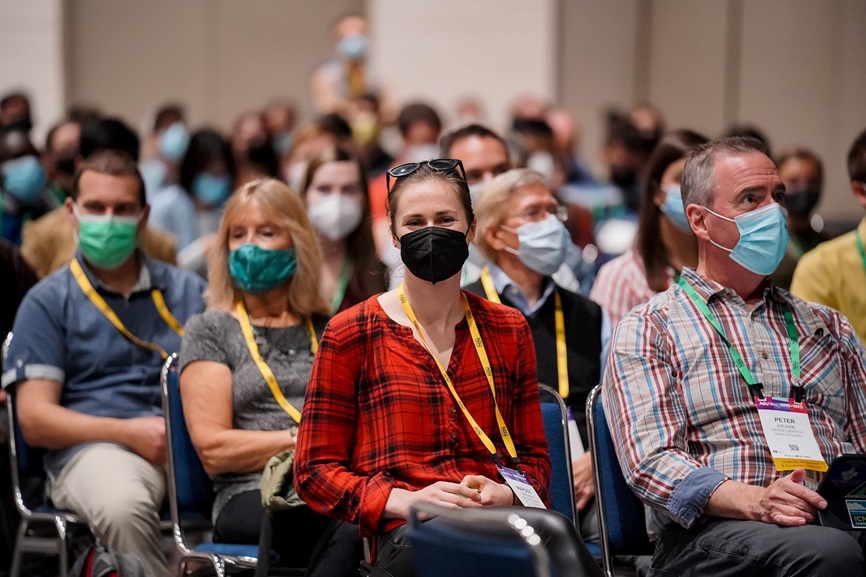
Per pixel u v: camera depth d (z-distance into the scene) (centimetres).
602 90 1695
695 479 449
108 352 600
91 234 591
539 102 1371
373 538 445
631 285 643
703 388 476
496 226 598
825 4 1559
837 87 1556
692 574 453
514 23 1666
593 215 1132
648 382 475
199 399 537
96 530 546
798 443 465
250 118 1294
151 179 1283
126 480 552
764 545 429
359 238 703
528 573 332
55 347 590
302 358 560
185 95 1703
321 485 437
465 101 1525
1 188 877
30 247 759
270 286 558
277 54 1723
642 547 502
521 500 428
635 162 1139
